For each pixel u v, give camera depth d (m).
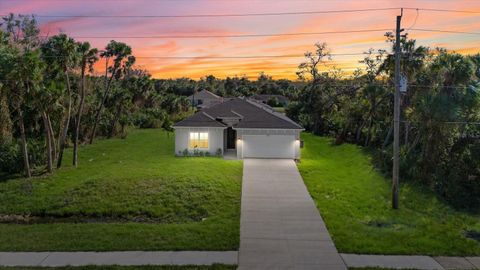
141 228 16.23
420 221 17.72
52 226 16.62
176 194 20.44
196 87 116.50
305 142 42.81
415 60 30.47
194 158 29.47
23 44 38.47
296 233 15.64
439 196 22.06
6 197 20.94
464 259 13.42
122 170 25.17
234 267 12.62
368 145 38.25
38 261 13.02
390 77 36.72
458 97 23.17
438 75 25.25
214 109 33.62
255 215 17.78
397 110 19.45
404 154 26.41
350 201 20.27
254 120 30.70
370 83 41.22
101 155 33.34
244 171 25.59
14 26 42.44
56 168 27.64
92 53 30.25
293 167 27.09
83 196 20.55
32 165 27.20
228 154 31.14
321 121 52.16
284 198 20.28
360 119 41.59
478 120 23.42
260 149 29.98
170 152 33.56
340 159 32.94
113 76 43.00
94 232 15.78
